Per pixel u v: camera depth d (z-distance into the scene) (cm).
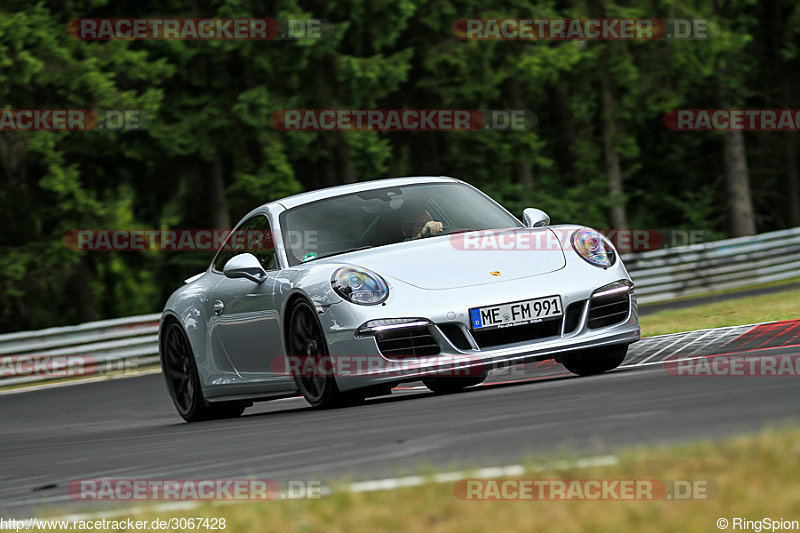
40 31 6725
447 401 2091
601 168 9500
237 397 2666
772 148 12144
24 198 7050
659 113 11175
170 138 7025
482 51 7900
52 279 7325
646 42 8975
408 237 2506
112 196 7475
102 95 6738
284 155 7125
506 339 2234
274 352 2473
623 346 2416
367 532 996
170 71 6919
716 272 7219
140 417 3303
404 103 8275
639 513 955
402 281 2264
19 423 3550
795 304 3794
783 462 1069
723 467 1084
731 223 10775
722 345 2653
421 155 8600
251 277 2500
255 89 6956
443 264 2306
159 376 4891
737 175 10700
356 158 7356
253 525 1088
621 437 1379
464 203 2647
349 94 7400
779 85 11712
